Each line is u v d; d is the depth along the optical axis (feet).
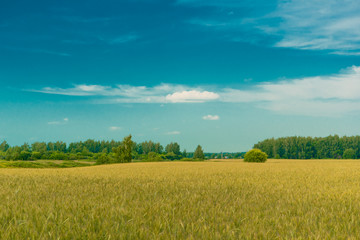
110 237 14.06
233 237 14.67
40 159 342.64
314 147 522.47
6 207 22.48
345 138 509.76
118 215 18.99
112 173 71.97
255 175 63.72
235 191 33.91
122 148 253.24
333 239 14.82
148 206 22.71
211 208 22.54
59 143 536.83
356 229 16.67
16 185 39.68
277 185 42.19
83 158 388.57
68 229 15.52
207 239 14.32
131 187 36.91
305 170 86.84
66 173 72.28
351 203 26.20
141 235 14.44
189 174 67.10
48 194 30.22
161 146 529.04
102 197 27.73
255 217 19.54
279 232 16.08
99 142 575.79
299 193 32.86
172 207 22.74
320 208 24.03
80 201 24.77
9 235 14.35
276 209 22.88
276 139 548.72
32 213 19.70
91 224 16.31
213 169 93.66
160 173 71.31
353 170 87.76
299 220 18.60
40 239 13.88
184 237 15.01
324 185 42.73
